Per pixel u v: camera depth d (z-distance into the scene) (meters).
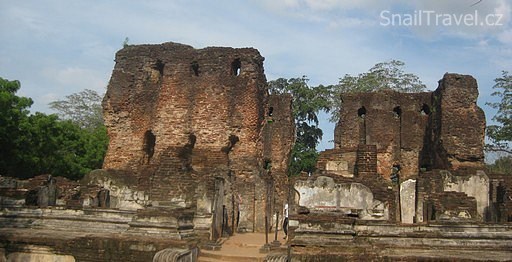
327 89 52.44
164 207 18.59
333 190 20.52
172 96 29.55
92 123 59.69
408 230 14.31
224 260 15.98
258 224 27.25
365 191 20.27
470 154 30.09
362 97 35.25
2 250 15.20
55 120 35.72
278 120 35.47
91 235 15.27
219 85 29.14
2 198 17.59
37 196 18.77
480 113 30.89
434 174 23.72
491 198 23.61
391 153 34.41
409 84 51.84
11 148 31.70
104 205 23.25
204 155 28.47
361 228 14.38
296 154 50.06
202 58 29.64
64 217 17.00
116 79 30.59
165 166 22.28
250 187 27.39
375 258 12.63
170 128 29.23
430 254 13.22
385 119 34.66
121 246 14.38
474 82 31.14
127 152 29.94
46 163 34.78
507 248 13.94
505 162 47.78
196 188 20.45
